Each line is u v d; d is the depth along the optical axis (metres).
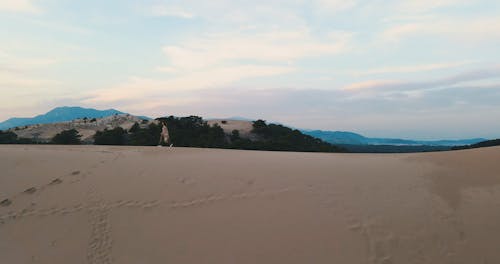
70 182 8.66
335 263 5.45
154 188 8.17
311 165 10.01
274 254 5.72
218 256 5.73
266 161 10.62
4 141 43.53
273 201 7.36
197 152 12.39
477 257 5.41
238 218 6.75
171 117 50.47
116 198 7.68
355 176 8.71
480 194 7.21
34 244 6.15
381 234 6.04
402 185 7.97
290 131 60.00
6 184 8.52
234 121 72.38
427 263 5.34
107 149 13.29
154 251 5.90
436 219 6.41
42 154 11.59
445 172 8.64
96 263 5.64
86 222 6.76
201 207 7.22
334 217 6.63
